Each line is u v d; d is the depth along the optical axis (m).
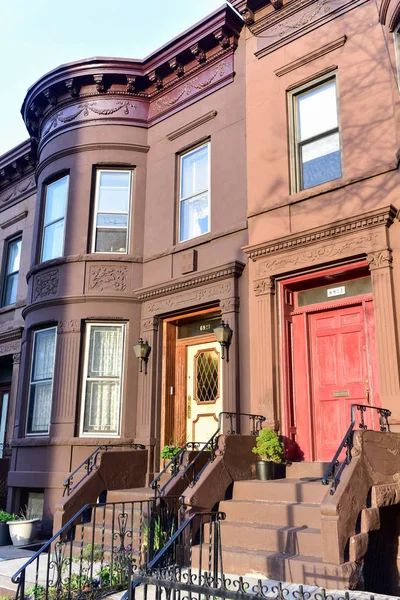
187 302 10.23
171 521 7.38
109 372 10.96
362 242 8.07
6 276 15.46
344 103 8.99
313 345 8.98
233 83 10.89
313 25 9.73
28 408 11.48
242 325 9.43
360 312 8.61
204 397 10.32
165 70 12.02
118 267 11.38
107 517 8.32
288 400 8.72
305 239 8.68
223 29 10.94
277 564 5.81
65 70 12.30
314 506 6.48
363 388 8.29
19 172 15.50
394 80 8.26
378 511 6.11
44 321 11.49
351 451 6.24
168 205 11.38
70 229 11.76
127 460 9.48
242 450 7.98
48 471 10.34
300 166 9.52
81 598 5.75
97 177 12.07
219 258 10.11
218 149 10.77
